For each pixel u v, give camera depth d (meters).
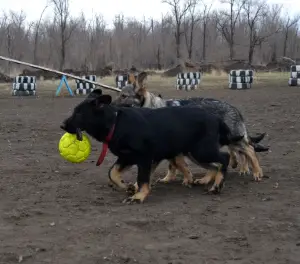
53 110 8.72
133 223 2.80
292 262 2.34
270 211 2.99
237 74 12.96
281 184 3.60
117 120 3.18
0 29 27.50
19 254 2.42
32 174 3.93
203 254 2.42
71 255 2.41
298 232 2.67
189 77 13.39
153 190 3.52
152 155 3.22
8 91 13.73
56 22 27.42
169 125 3.24
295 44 31.83
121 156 3.25
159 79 17.78
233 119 3.71
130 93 3.77
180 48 27.91
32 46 28.30
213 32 30.02
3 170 4.04
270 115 7.33
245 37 29.61
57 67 27.27
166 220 2.84
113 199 3.27
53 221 2.85
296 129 6.03
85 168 4.15
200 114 3.35
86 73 20.16
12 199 3.26
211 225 2.77
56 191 3.45
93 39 28.31
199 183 3.63
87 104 3.16
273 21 30.70
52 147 5.11
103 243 2.54
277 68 22.12
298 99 9.37
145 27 30.33
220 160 3.38
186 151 3.37
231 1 37.91
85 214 2.96
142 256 2.40
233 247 2.49
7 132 6.10
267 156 4.56
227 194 3.37
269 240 2.57
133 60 28.44
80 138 3.19
